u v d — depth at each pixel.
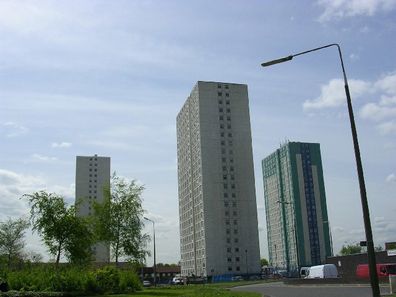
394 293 29.16
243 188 142.75
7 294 32.03
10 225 77.94
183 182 165.88
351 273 65.19
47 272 38.59
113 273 42.75
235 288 56.91
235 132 146.38
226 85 149.12
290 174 162.75
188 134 158.75
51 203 45.50
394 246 68.50
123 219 53.12
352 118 17.44
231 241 137.62
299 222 157.88
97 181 175.25
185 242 159.88
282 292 39.47
